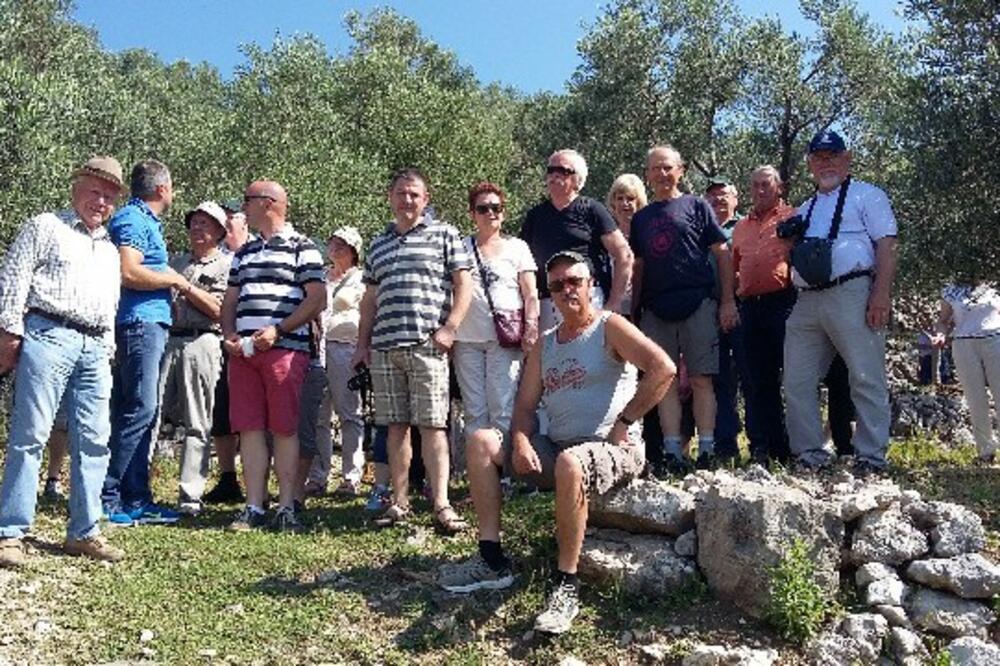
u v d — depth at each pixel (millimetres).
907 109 9227
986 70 8672
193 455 6227
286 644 4129
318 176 19359
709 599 4359
